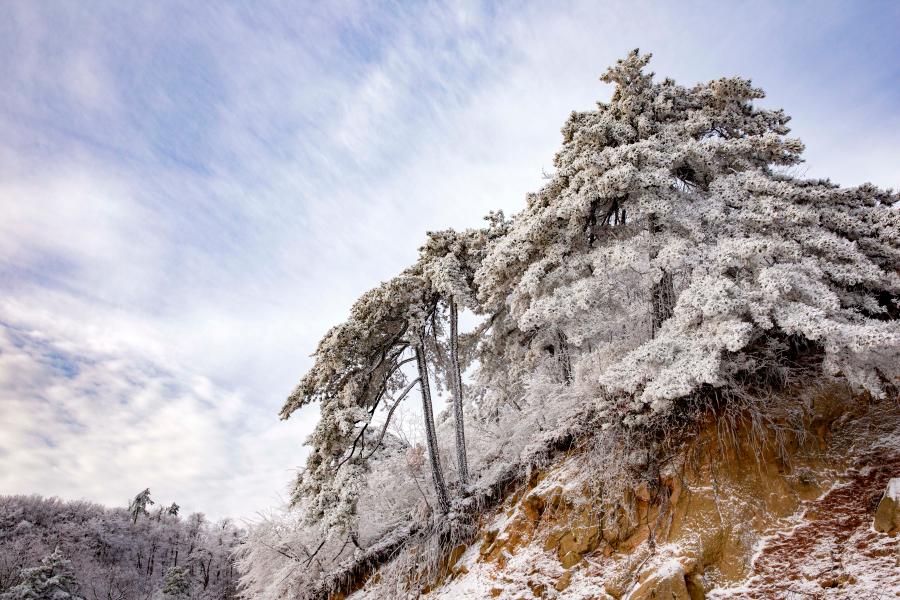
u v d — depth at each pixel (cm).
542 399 1172
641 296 1046
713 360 705
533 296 1006
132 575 5666
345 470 1217
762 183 914
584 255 1029
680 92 1248
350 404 1302
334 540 1378
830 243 827
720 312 719
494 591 858
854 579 552
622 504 811
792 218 843
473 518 1134
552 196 1094
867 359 682
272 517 1573
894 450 716
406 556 1125
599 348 1067
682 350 768
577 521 848
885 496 614
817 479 721
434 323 1502
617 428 851
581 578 768
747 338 713
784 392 812
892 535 581
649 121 1123
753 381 819
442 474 1276
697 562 663
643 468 819
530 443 1098
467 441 1542
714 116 1191
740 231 888
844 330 652
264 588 1458
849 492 687
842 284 904
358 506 1345
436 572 1054
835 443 767
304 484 1280
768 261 837
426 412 1310
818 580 579
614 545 780
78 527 6281
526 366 1401
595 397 942
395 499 1416
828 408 800
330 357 1312
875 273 809
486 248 1373
